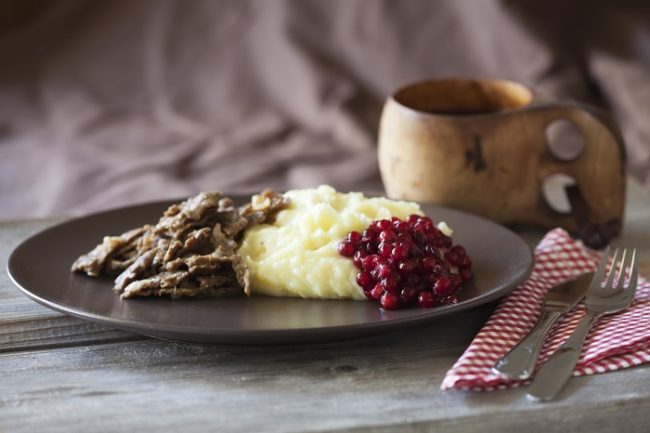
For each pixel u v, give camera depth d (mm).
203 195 771
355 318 710
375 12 1541
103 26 1703
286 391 688
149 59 1659
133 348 733
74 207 1297
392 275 721
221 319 713
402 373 704
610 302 750
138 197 1299
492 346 708
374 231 740
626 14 1406
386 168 907
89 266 764
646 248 871
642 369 701
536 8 1435
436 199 883
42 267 777
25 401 685
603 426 675
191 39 1653
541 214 892
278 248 753
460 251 759
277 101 1579
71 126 1562
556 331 736
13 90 1653
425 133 870
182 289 736
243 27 1631
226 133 1519
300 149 1446
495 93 932
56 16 1739
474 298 714
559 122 1353
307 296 740
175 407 676
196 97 1619
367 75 1537
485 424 667
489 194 877
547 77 1388
